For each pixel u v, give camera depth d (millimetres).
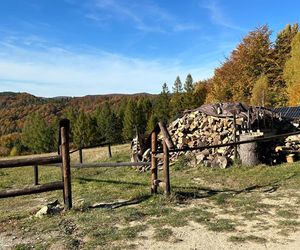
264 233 6328
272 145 15828
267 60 50219
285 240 5969
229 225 6742
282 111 21250
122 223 7074
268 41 51125
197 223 6984
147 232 6523
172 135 17125
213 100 51719
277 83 48750
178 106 69062
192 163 14992
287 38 51781
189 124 16953
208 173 13336
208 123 16625
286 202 8398
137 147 17141
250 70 51406
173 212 7758
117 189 10977
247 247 5719
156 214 7637
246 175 12281
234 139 14844
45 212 7906
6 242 6266
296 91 38688
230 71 52719
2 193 7527
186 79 80125
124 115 73188
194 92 69125
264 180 11203
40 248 5836
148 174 14664
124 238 6215
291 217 7195
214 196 9203
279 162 14305
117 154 23375
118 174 15203
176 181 11891
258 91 43281
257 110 16750
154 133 9461
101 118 71375
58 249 5789
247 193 9539
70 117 76000
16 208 9391
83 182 12984
